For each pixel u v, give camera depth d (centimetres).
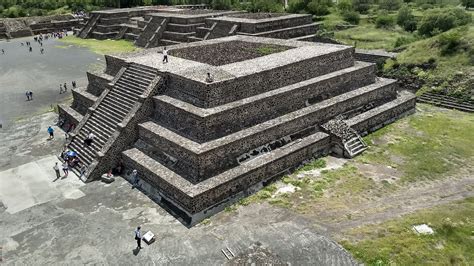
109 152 1998
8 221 1656
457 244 1415
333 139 2194
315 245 1451
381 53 3762
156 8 6825
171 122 2002
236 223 1605
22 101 3331
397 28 5362
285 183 1894
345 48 2653
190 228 1583
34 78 4025
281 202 1738
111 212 1700
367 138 2389
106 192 1858
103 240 1523
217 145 1766
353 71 2580
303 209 1678
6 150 2355
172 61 2453
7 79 4025
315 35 4572
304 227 1559
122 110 2195
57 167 1989
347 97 2434
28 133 2622
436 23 4359
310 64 2386
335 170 2008
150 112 2109
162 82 2125
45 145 2416
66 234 1563
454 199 1728
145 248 1472
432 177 1930
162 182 1762
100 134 2173
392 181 1892
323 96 2395
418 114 2802
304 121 2161
